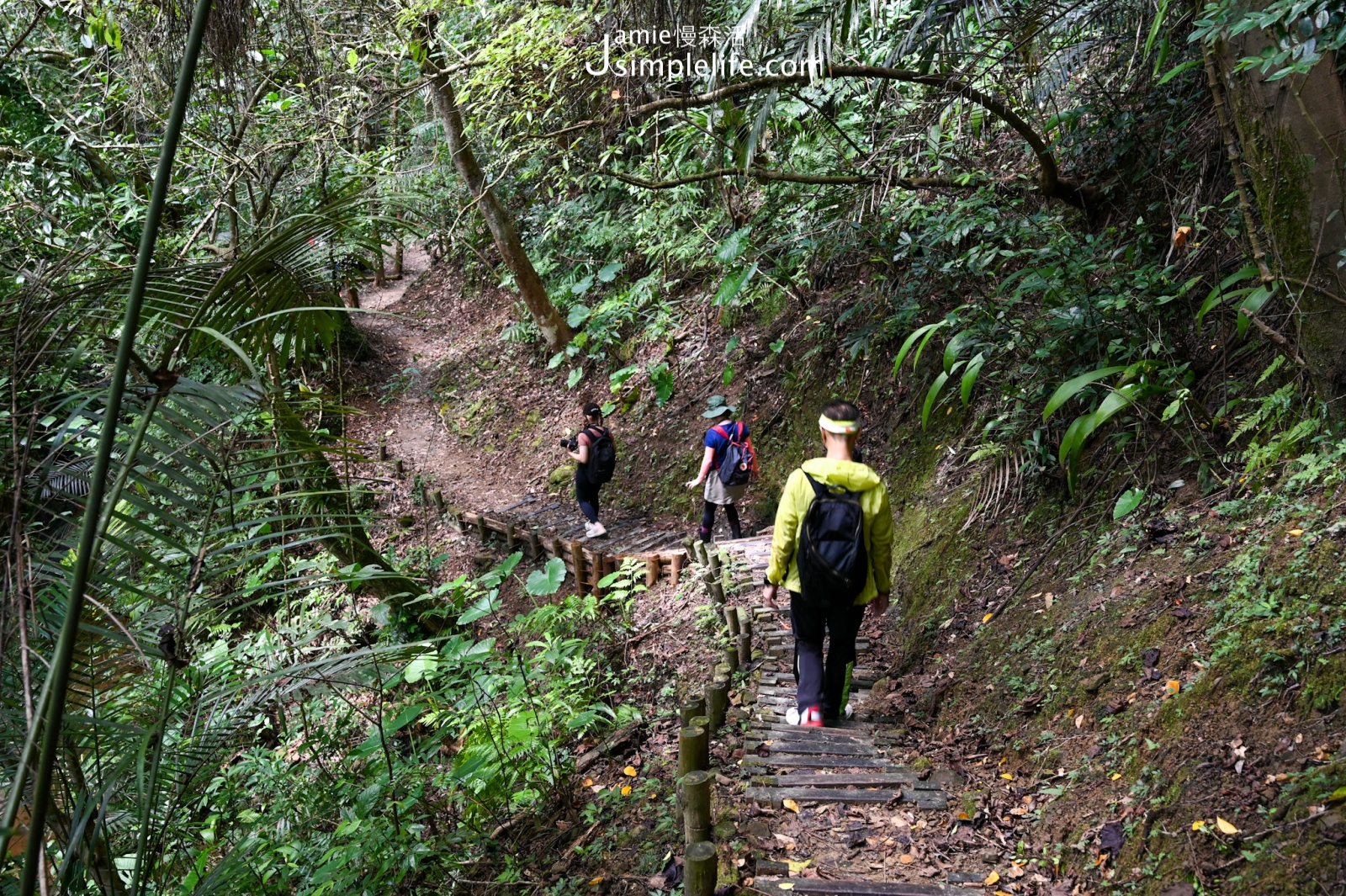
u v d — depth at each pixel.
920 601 5.63
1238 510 3.75
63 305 2.16
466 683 4.91
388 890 3.48
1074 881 2.68
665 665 6.59
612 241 13.34
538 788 4.31
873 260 7.96
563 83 7.15
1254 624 2.99
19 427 2.05
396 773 4.25
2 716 2.09
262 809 4.20
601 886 3.27
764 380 10.21
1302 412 3.78
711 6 6.56
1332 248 3.36
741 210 10.05
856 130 7.59
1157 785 2.75
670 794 3.83
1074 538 4.72
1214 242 5.10
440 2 8.23
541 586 6.46
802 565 3.97
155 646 2.25
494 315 17.80
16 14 7.50
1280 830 2.27
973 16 4.93
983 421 6.41
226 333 2.62
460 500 12.16
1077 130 6.34
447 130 11.17
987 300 5.91
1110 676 3.48
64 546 2.08
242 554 2.45
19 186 6.99
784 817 3.30
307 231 2.69
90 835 2.20
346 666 2.77
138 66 7.19
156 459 2.07
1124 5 5.52
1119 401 4.14
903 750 3.94
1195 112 5.57
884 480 7.46
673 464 10.73
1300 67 2.88
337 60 8.47
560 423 13.20
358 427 15.28
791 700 4.77
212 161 8.03
